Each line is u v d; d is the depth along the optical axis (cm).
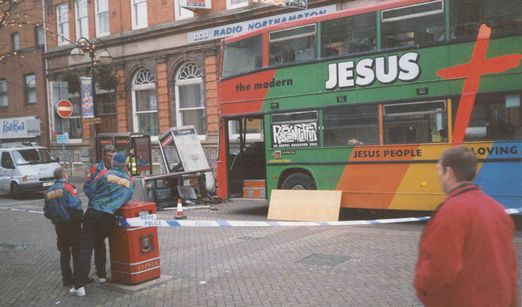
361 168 1076
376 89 1050
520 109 888
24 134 3120
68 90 2770
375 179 1056
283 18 1934
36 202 1916
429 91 981
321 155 1136
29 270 827
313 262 775
